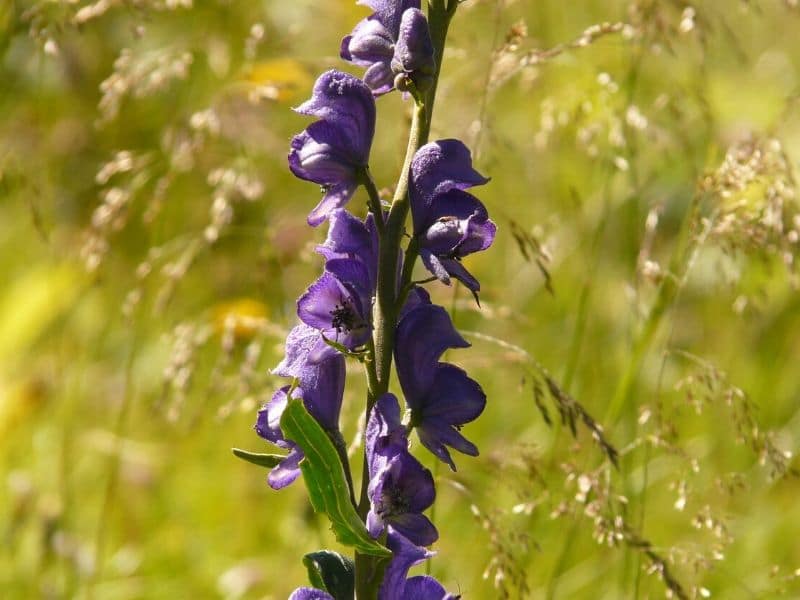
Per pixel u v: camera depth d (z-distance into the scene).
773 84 14.02
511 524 9.21
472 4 9.96
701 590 7.60
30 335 11.56
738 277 9.05
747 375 11.81
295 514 10.20
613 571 9.49
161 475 11.04
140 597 9.98
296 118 13.08
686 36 9.38
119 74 9.74
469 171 5.23
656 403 8.17
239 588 9.78
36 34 9.45
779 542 10.13
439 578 9.23
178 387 9.27
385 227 5.30
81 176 13.34
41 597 9.77
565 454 10.39
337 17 12.77
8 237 13.24
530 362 8.45
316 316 5.26
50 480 10.98
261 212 12.40
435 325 5.27
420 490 5.09
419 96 5.26
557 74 10.98
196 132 10.03
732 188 8.13
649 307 9.49
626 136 9.51
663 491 10.52
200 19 12.36
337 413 5.48
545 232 12.30
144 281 9.93
